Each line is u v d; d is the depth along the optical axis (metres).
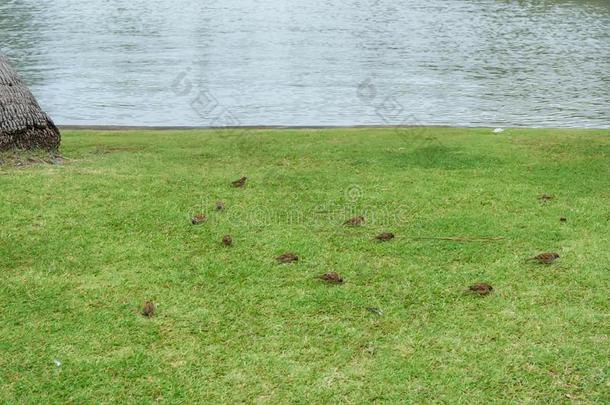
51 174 7.50
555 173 8.33
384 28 33.16
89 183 7.23
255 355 4.26
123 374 4.06
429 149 9.77
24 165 7.84
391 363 4.19
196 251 5.67
